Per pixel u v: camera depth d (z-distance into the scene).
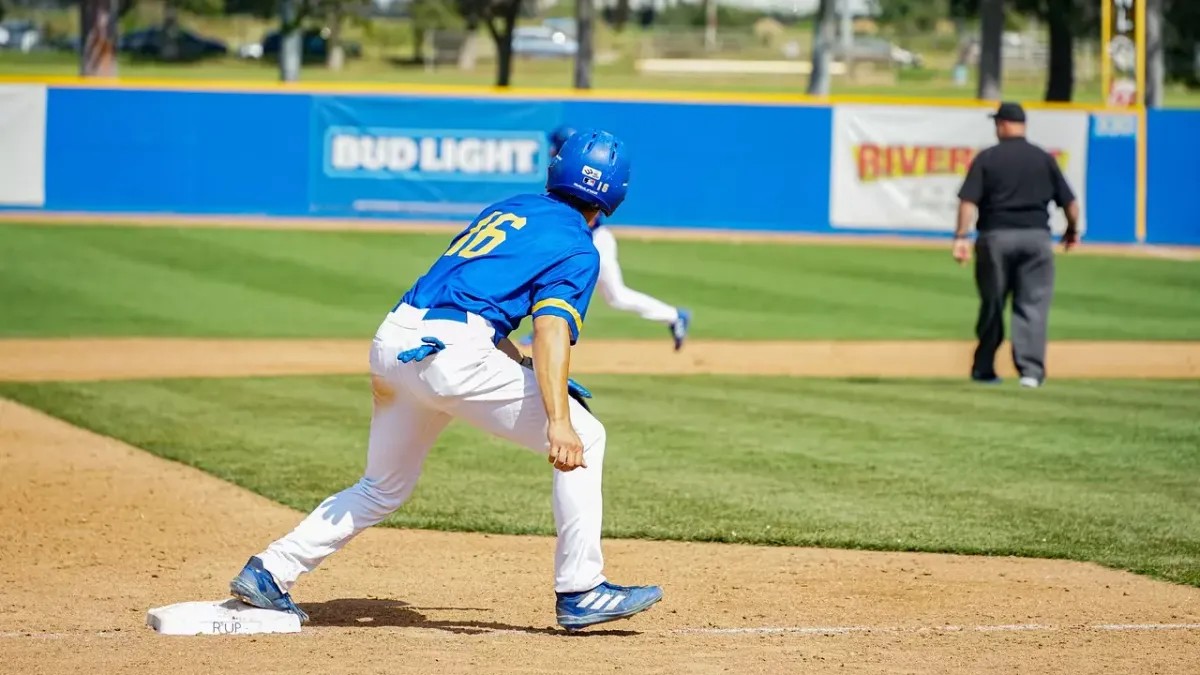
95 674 14.43
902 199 73.94
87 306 54.12
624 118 73.81
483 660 15.27
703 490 26.69
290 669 14.71
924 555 22.06
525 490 26.73
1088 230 74.50
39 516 23.69
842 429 33.22
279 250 66.19
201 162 73.88
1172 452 30.67
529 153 73.75
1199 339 51.59
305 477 27.14
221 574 20.12
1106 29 76.00
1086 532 23.50
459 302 15.48
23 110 73.00
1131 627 17.48
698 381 41.09
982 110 73.12
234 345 46.69
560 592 16.36
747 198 74.44
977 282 40.25
